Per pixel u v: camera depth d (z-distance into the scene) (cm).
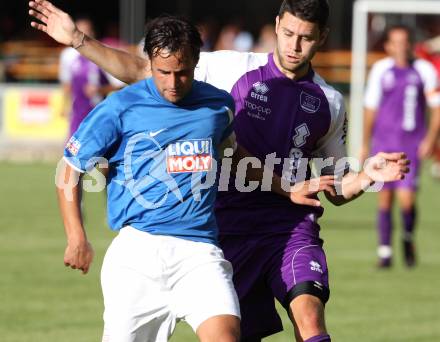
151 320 1677
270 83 1895
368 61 8012
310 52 1830
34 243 4088
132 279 1667
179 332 2722
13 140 7231
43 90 7194
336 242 4288
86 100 4697
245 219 1894
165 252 1669
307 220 1897
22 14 9769
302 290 1775
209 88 1733
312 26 1805
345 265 3766
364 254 4009
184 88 1652
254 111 1897
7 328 2691
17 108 7206
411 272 3681
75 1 9906
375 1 7694
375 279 3509
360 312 2964
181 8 9700
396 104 3841
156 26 1628
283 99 1895
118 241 1700
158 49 1616
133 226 1697
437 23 8081
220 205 1905
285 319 2927
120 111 1675
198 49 1641
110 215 1727
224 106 1727
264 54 1931
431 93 3838
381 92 3872
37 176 6397
